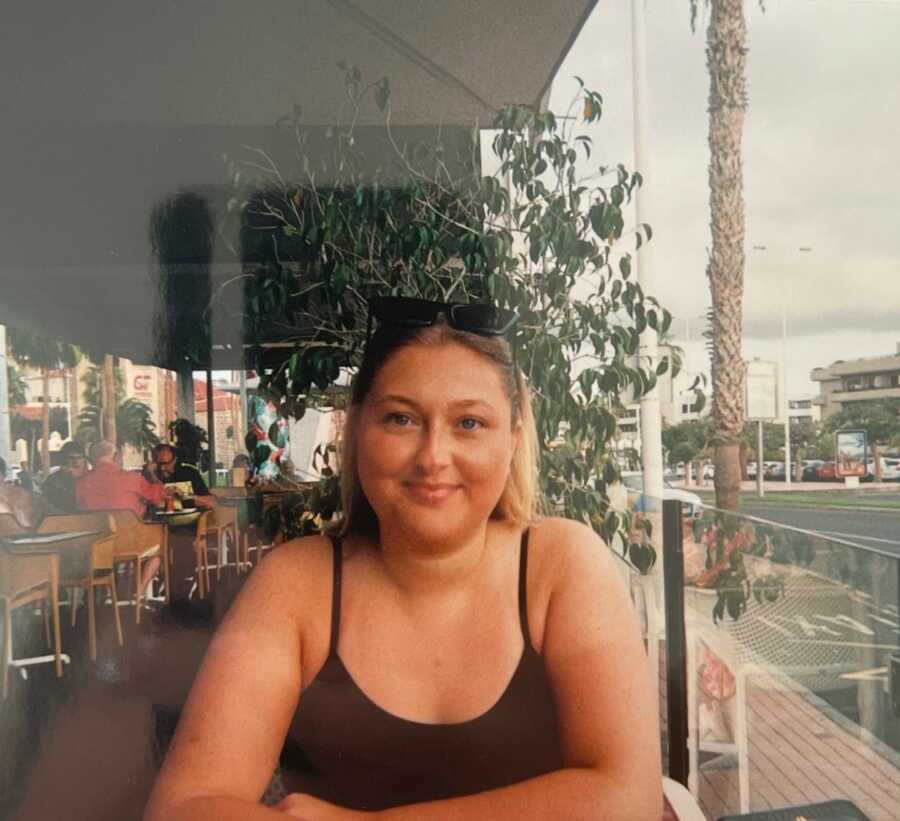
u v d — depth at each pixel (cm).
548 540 102
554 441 150
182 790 91
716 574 167
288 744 98
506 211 152
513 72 153
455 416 101
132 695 147
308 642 100
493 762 96
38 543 161
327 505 146
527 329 149
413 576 99
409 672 98
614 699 96
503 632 99
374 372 102
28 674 152
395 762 97
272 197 151
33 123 152
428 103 152
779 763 172
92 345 158
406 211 150
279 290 150
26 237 157
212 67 150
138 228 157
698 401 162
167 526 150
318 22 150
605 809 91
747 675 172
